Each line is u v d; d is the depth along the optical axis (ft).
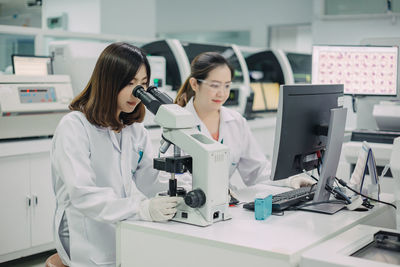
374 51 8.92
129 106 5.30
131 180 5.77
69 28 20.31
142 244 4.76
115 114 5.26
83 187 4.95
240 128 7.38
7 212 9.16
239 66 14.03
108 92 5.14
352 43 16.52
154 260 4.69
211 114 7.10
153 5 20.24
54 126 9.83
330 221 4.99
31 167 9.43
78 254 5.32
